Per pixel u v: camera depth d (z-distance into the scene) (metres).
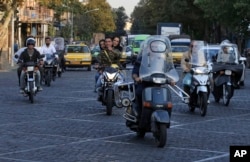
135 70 17.38
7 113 24.20
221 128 20.81
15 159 14.57
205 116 24.38
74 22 166.38
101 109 26.16
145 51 17.48
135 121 17.31
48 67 40.50
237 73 28.92
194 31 130.50
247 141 17.86
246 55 85.94
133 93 17.56
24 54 28.89
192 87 24.94
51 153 15.42
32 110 25.45
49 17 130.00
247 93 36.78
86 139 17.84
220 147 16.69
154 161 14.52
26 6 108.94
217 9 86.94
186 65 25.92
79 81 46.47
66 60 65.62
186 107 27.73
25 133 18.83
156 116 16.09
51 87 39.56
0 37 65.31
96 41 135.75
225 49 30.39
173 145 16.95
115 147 16.50
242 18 85.31
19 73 29.33
